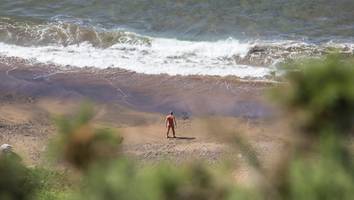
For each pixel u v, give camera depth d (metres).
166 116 136.75
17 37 175.12
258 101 140.25
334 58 21.25
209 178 22.39
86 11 190.62
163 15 188.12
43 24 181.50
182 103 142.00
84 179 23.56
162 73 156.25
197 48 168.62
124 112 138.12
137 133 128.00
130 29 180.00
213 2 195.88
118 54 166.50
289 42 172.38
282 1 196.75
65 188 74.31
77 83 150.75
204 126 129.25
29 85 148.75
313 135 20.86
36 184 40.44
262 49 167.25
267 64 160.88
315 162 20.58
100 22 184.00
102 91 147.25
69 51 168.62
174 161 113.12
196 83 151.00
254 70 157.25
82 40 174.38
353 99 20.06
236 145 26.42
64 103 141.25
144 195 21.50
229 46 168.75
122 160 22.97
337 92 20.20
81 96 144.75
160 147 120.88
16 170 36.34
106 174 22.45
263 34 177.62
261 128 125.56
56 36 175.62
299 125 20.98
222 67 159.12
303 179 20.22
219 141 120.44
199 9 191.38
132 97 145.00
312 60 21.50
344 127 20.47
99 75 155.12
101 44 172.50
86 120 24.61
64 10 191.12
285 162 21.66
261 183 22.22
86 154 23.39
